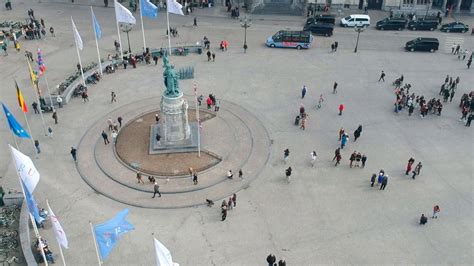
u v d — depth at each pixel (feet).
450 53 213.05
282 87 179.42
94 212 117.91
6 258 103.30
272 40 213.46
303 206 120.57
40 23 234.79
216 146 142.61
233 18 250.16
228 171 130.93
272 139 147.33
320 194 124.77
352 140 147.95
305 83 183.01
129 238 110.22
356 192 125.80
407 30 239.09
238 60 201.26
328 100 170.91
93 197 123.13
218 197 123.24
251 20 247.50
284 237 111.04
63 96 163.22
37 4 263.70
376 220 116.37
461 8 265.54
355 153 132.57
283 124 155.63
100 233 83.05
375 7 266.77
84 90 169.58
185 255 105.81
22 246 102.68
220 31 232.12
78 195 123.65
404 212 119.03
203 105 164.35
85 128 151.23
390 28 237.45
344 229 113.50
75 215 116.78
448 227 114.52
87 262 103.55
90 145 142.82
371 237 111.24
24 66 192.85
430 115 162.91
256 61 200.95
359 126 144.25
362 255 106.22
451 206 121.29
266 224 114.73
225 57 203.72
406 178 131.34
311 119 158.71
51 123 153.89
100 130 150.00
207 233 111.96
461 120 159.33
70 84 172.96
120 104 165.48
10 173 130.72
